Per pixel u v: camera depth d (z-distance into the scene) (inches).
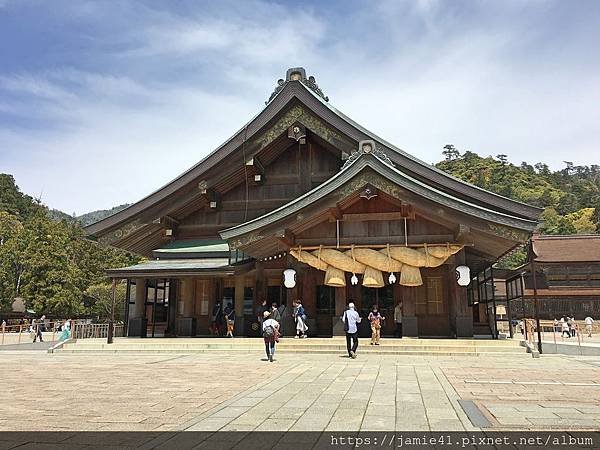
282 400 350.6
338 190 764.0
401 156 880.3
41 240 2529.5
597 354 775.1
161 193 959.6
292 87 922.7
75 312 2452.0
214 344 768.9
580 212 5201.8
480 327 1023.6
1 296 2497.5
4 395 383.2
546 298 2169.0
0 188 4842.5
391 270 786.2
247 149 946.7
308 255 807.7
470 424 270.5
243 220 1012.5
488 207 846.5
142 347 789.2
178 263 955.3
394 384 415.2
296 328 805.2
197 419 294.2
